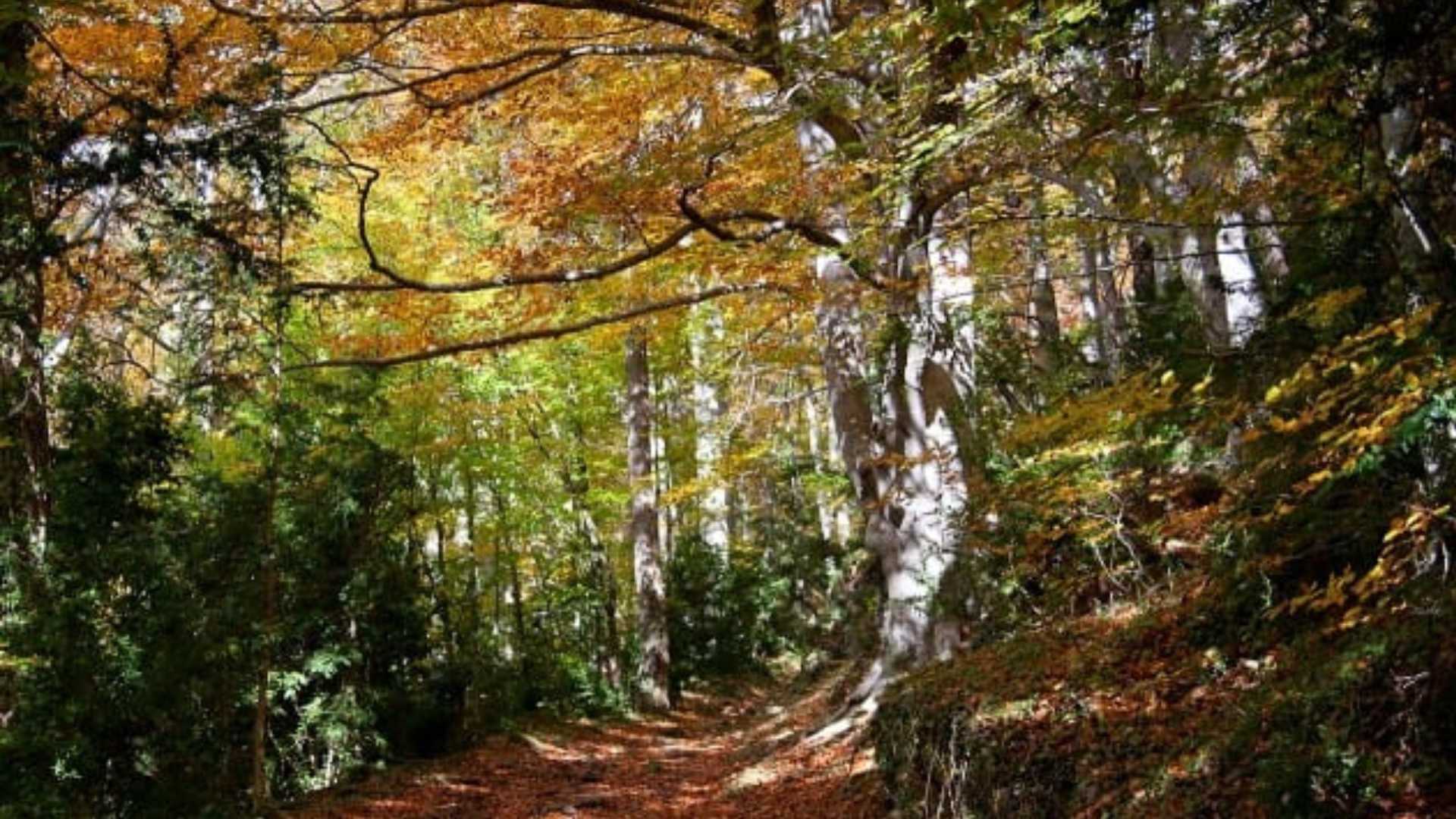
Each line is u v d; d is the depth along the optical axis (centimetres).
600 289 1327
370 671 1374
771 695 2256
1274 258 939
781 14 1161
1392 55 390
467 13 1065
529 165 1141
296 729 1271
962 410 1059
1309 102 470
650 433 2064
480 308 1232
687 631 2391
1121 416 596
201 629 949
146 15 895
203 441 1376
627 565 2506
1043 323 1452
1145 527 754
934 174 770
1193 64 495
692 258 1127
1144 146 687
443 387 1664
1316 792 432
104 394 941
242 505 1068
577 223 1048
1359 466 390
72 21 815
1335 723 456
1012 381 1106
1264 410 511
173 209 807
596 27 1134
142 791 882
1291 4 430
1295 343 506
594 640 2228
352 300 1245
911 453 1110
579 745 1661
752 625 2588
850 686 1520
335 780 1257
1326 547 567
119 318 1062
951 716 744
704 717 2009
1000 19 548
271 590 1090
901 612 1181
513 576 2030
